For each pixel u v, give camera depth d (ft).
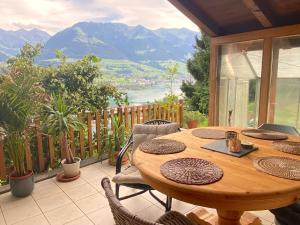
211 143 6.15
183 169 4.55
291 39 9.74
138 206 7.56
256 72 11.11
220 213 5.40
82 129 10.55
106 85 13.94
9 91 7.46
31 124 8.63
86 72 13.73
